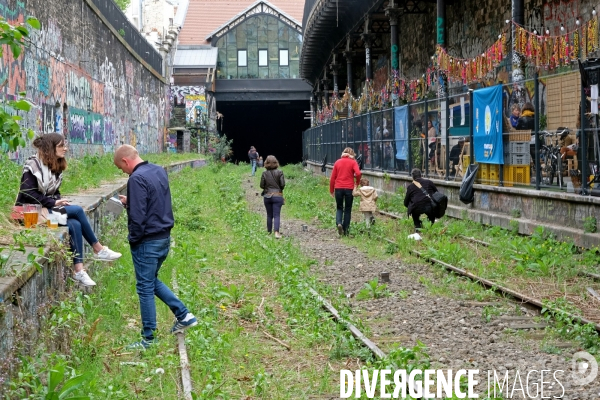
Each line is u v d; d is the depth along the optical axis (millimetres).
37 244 6785
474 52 26953
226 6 77000
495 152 17203
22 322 5488
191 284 9758
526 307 9500
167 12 69500
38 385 5316
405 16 37344
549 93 14719
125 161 7617
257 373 6488
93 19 28359
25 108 6445
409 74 36656
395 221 19016
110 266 10516
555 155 14500
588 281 10828
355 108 37969
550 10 20891
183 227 16844
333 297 9930
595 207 13070
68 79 23875
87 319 7629
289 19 65125
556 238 14016
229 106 76375
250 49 65750
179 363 6719
